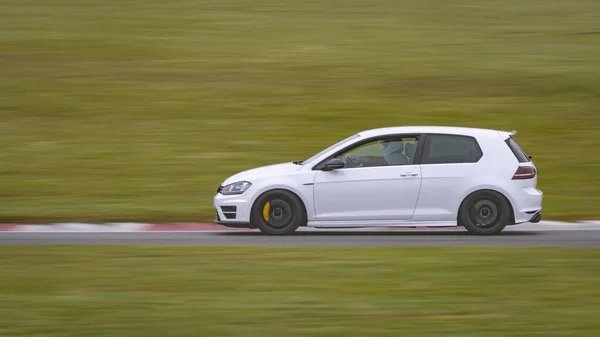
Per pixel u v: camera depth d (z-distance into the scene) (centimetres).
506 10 11112
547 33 9931
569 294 2494
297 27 10100
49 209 4603
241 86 7769
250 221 3788
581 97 7500
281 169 3825
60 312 2262
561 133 6550
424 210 3744
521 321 2170
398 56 8875
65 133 6500
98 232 3994
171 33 9719
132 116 6938
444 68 8412
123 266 2966
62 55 8712
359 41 9506
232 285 2636
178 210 4603
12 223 4328
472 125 6688
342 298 2450
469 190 3744
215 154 6022
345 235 3844
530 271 2861
